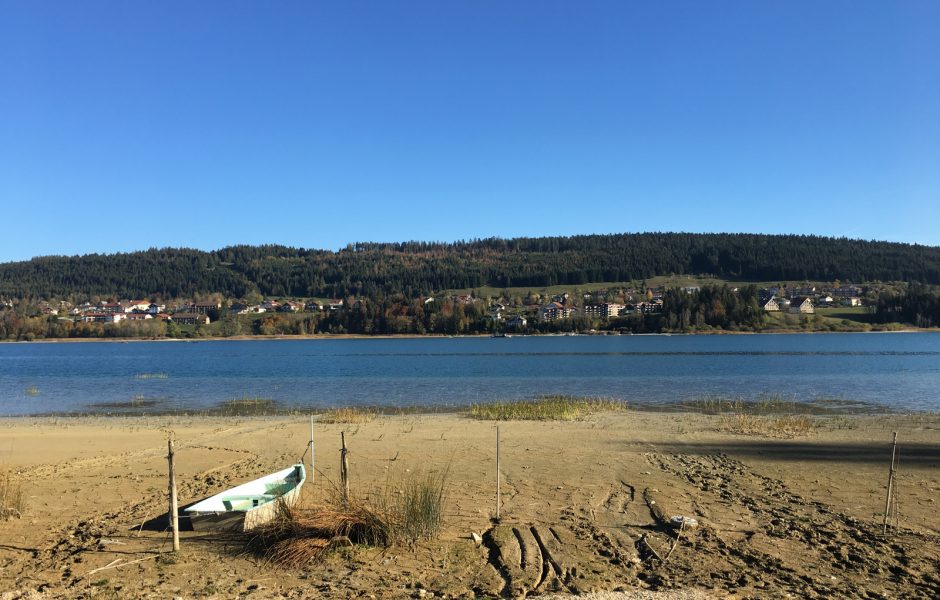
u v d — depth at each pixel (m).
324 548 8.78
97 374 57.34
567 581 7.77
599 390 38.44
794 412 26.78
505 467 14.72
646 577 7.91
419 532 9.38
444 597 7.33
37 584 7.79
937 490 12.35
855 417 24.81
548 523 10.19
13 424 25.00
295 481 12.02
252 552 8.91
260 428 22.27
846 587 7.51
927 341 116.56
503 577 7.93
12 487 12.77
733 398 32.97
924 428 21.12
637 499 11.75
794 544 9.12
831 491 12.34
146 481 13.72
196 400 34.44
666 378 47.31
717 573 8.00
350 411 25.94
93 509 11.35
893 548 8.92
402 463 15.29
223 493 10.93
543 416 24.19
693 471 14.24
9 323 154.50
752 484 12.95
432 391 38.62
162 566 8.40
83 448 18.28
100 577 8.02
